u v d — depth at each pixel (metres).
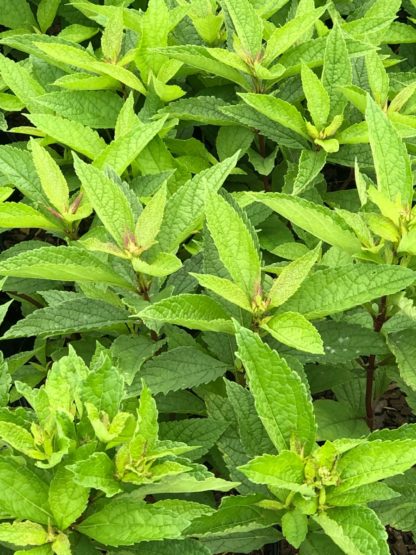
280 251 0.86
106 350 0.70
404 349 0.72
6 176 0.84
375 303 0.74
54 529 0.58
